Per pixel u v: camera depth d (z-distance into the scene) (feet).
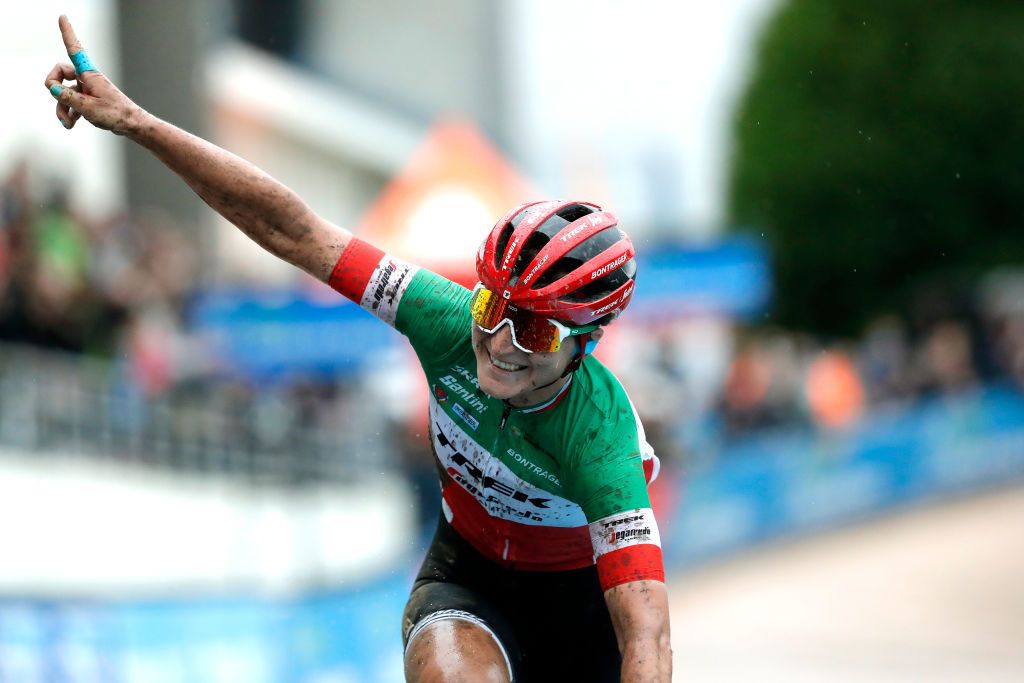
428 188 115.75
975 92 217.56
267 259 161.58
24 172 104.88
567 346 30.12
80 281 105.50
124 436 106.22
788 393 157.48
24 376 101.14
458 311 32.30
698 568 134.92
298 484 103.09
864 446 168.86
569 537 34.76
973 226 220.43
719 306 119.96
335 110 195.00
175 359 108.06
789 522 153.99
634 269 30.68
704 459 137.18
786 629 123.13
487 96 203.92
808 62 218.18
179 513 98.27
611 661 37.63
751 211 215.92
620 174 199.52
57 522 93.45
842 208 218.38
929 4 219.41
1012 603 132.36
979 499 187.21
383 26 201.87
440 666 31.07
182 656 85.51
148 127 31.50
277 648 88.43
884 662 114.01
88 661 83.25
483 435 32.22
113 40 169.07
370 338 104.12
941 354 195.52
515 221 29.81
